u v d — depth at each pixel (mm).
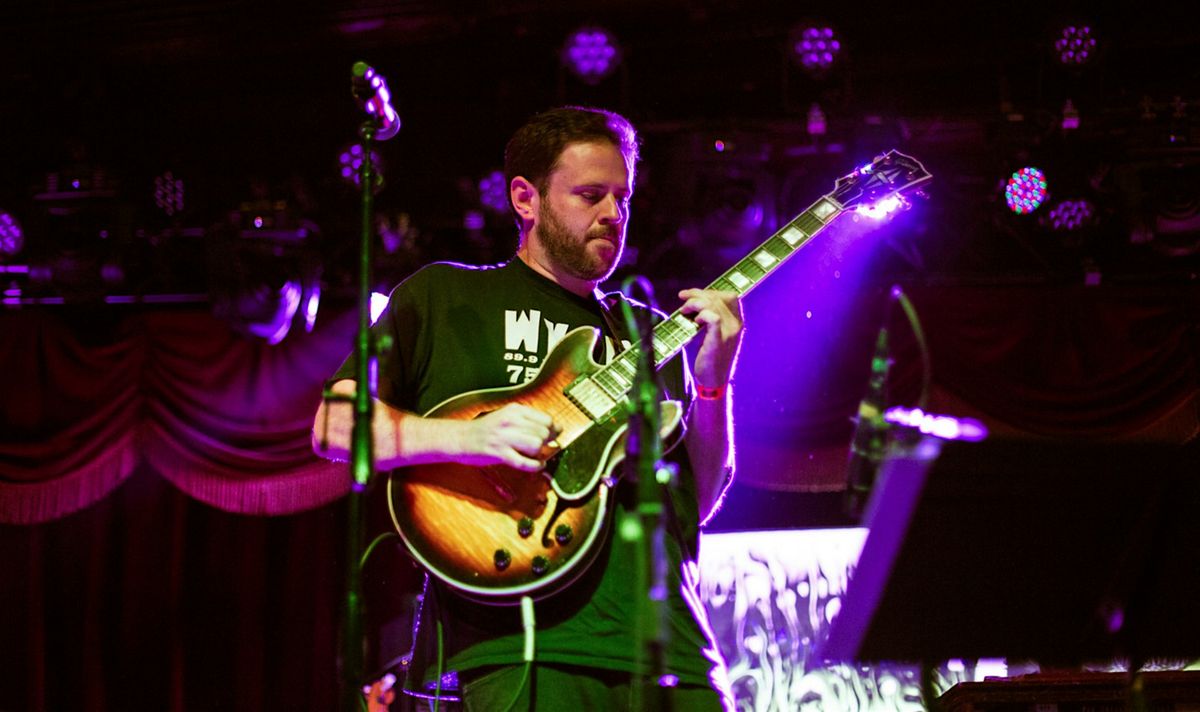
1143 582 2320
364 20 6672
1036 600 2346
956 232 6555
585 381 2467
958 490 2354
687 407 2541
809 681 6445
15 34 6879
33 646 7285
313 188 6875
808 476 6273
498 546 2320
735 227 6109
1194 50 6488
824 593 6555
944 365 6234
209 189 7105
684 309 2531
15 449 7129
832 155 6352
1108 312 6230
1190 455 2277
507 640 2297
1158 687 3678
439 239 6848
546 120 2641
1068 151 6133
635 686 2271
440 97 7113
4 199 6992
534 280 2605
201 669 7156
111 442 7074
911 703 6277
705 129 6141
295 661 7062
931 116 6156
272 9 6633
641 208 6398
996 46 6434
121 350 7137
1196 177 5973
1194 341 6141
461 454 2318
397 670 5062
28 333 7238
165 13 6699
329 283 6938
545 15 6578
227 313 6512
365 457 2258
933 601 2361
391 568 6926
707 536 6719
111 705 7188
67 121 6969
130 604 7250
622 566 2334
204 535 7289
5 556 7438
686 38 6629
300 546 7172
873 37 6582
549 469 2365
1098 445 2316
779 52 6582
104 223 6809
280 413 6949
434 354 2549
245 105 7195
